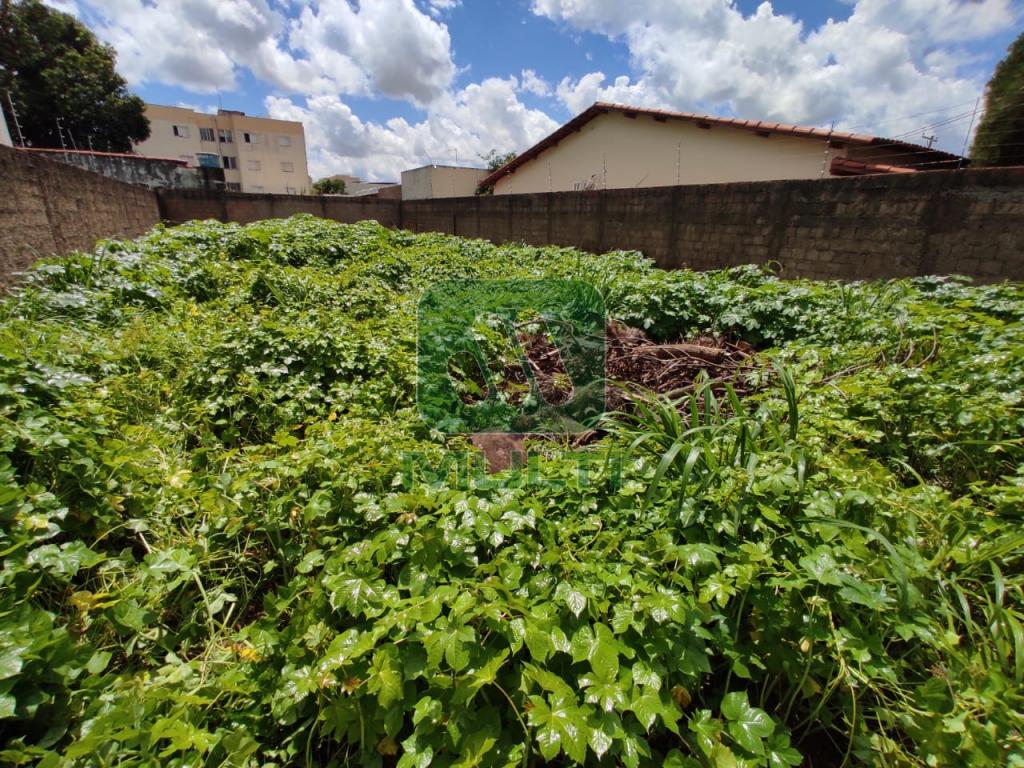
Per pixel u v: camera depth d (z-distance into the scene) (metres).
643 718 1.10
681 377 3.55
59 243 5.36
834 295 4.46
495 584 1.30
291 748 1.20
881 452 2.34
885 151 8.66
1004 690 1.12
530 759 1.18
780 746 1.16
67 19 19.45
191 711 1.22
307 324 3.54
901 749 1.20
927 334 3.22
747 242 6.95
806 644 1.25
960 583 1.46
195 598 1.63
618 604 1.30
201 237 6.51
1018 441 1.98
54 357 2.53
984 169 4.70
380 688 1.15
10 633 1.15
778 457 1.74
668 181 11.56
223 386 2.83
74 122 19.77
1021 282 4.59
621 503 1.70
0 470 1.50
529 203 10.73
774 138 9.57
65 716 1.17
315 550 1.61
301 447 2.10
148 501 1.88
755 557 1.34
